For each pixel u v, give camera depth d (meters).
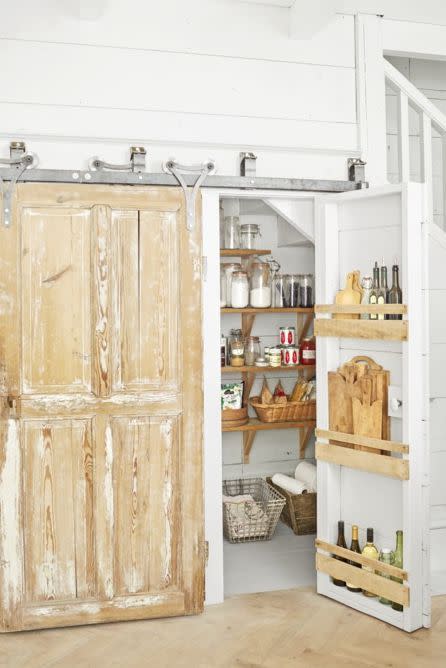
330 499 3.44
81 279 3.14
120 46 3.32
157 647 2.95
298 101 3.57
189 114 3.41
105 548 3.17
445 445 3.76
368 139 3.67
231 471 4.73
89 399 3.15
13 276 3.06
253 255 4.73
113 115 3.31
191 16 3.41
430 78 4.98
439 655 2.84
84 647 2.96
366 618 3.20
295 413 4.41
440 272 3.69
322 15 3.25
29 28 3.21
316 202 3.49
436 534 3.63
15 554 3.09
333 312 3.35
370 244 3.30
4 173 3.09
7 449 3.07
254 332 4.73
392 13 3.69
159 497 3.24
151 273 3.21
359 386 3.26
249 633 3.06
